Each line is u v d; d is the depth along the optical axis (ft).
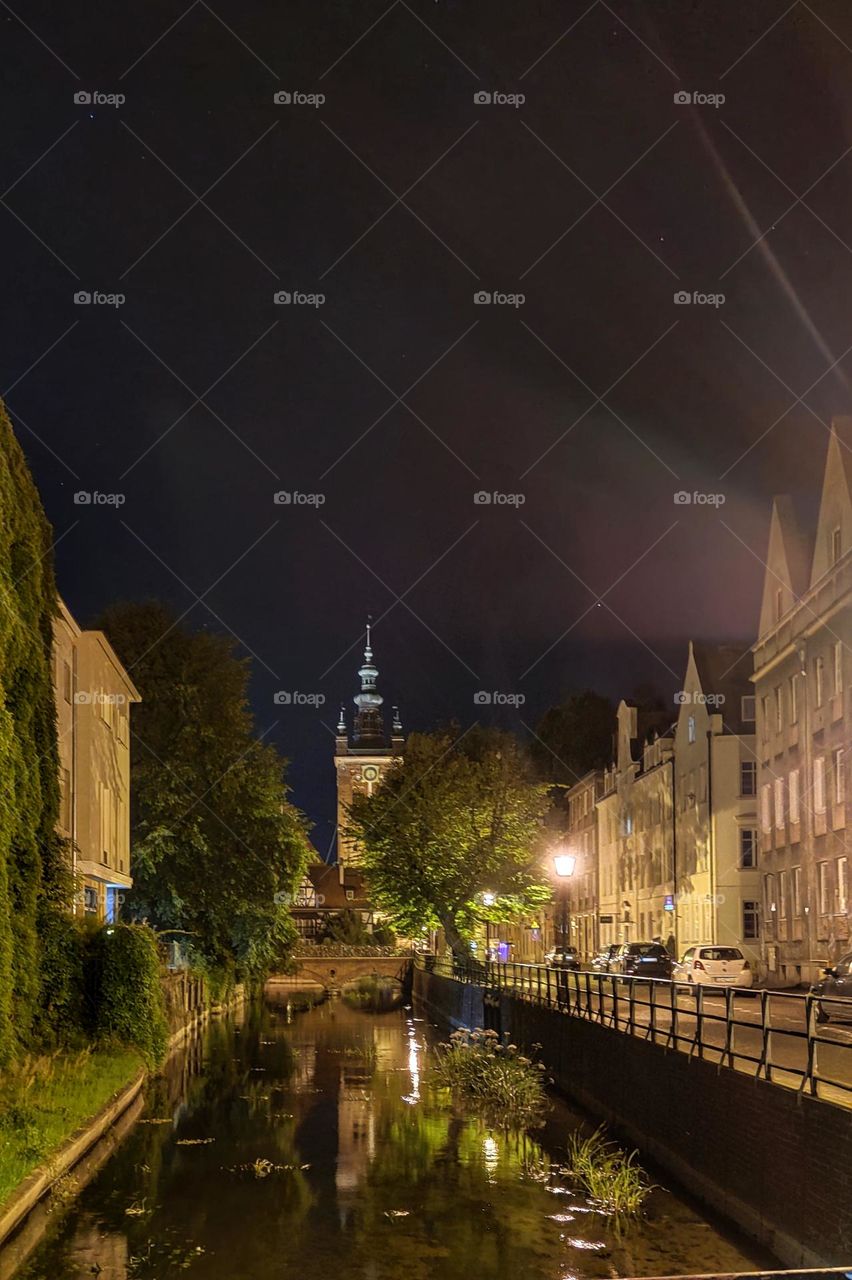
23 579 76.89
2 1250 46.24
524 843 180.55
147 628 171.73
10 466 76.43
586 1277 43.52
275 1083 97.30
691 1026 81.87
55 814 84.84
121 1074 83.41
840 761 143.84
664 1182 58.29
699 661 205.05
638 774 254.88
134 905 163.84
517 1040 111.34
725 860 187.32
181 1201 55.16
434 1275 43.80
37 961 78.74
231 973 183.42
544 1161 64.18
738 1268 43.45
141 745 165.99
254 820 174.91
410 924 184.44
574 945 310.24
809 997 43.06
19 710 76.95
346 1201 55.21
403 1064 112.06
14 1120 59.77
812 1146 41.06
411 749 187.42
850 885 139.85
